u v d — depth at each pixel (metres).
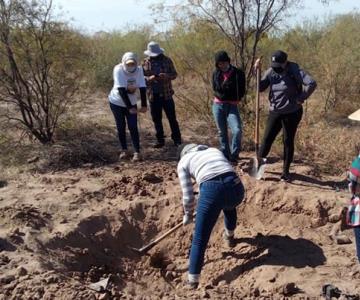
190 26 7.86
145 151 6.75
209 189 4.07
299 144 6.61
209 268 4.62
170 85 6.63
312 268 4.23
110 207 5.19
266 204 5.23
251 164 5.54
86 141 6.95
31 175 5.96
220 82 5.84
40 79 6.84
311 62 9.39
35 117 6.87
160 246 5.05
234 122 5.91
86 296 3.73
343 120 8.24
